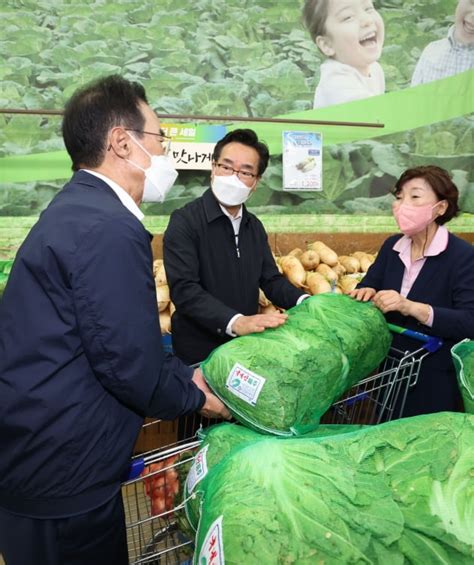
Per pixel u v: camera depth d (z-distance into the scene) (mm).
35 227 891
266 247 1805
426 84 2941
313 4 2738
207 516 579
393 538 510
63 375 844
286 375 903
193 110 2725
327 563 497
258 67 2750
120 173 990
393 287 1546
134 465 945
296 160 2805
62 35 2529
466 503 531
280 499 548
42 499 878
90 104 955
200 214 1610
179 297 1512
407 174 1453
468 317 1283
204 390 1028
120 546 968
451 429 622
